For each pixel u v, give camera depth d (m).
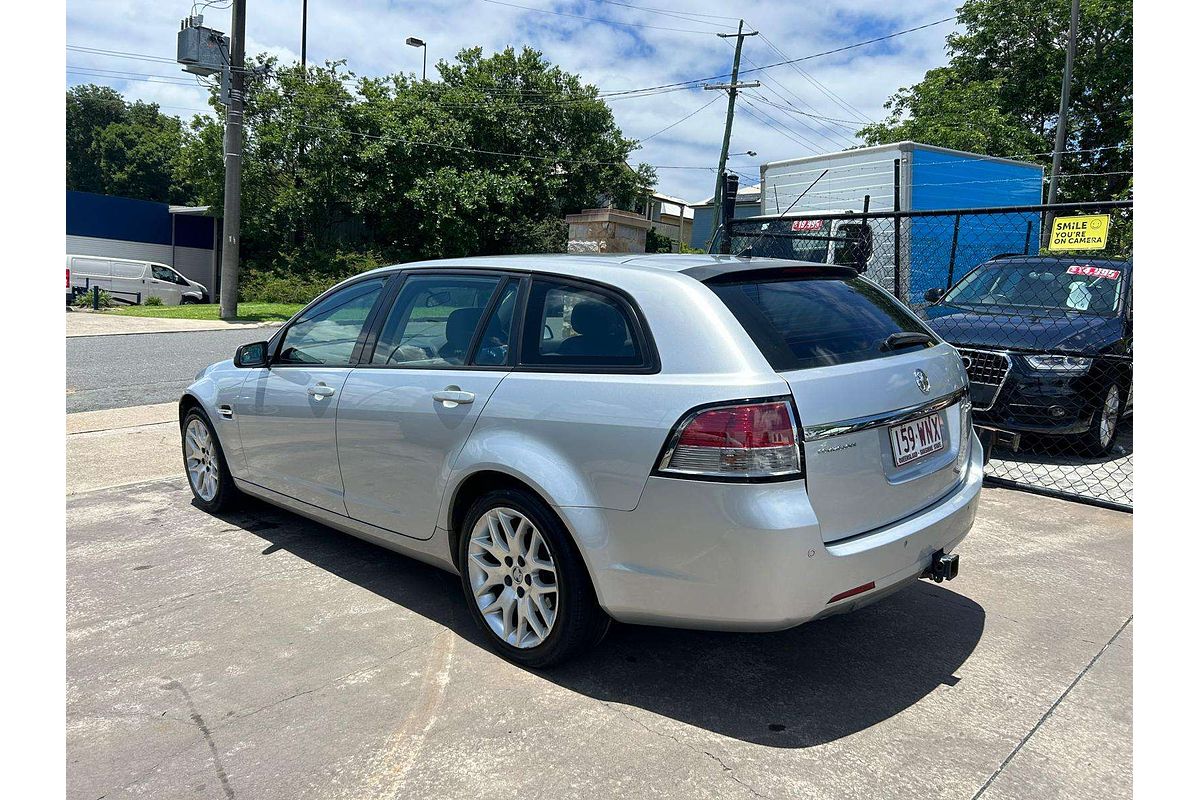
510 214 31.95
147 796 2.42
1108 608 3.76
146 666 3.19
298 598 3.85
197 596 3.87
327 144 28.31
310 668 3.19
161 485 5.72
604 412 2.84
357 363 3.90
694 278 2.98
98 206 30.44
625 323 2.97
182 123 28.67
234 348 13.48
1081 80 26.75
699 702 2.95
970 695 3.00
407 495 3.57
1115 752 2.63
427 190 28.92
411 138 29.20
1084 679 3.11
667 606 2.76
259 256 29.78
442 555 3.52
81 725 2.78
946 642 3.43
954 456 3.28
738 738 2.71
